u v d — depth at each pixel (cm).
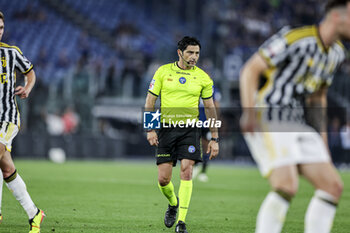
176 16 12238
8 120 1703
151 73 8831
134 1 12219
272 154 1311
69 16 11106
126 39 10450
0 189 1892
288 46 1298
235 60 8931
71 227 2003
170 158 2023
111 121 8081
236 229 2098
